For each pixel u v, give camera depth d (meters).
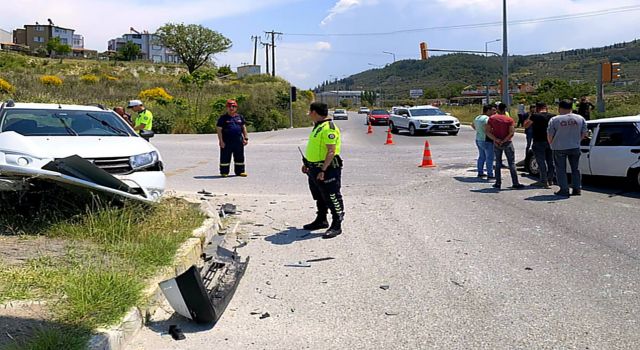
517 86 85.25
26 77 52.56
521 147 22.42
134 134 9.08
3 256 5.79
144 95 50.03
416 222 9.00
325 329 4.85
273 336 4.70
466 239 7.84
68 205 7.26
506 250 7.23
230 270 6.10
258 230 8.54
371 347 4.48
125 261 5.78
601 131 12.05
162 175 8.13
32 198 7.28
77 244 6.33
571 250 7.17
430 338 4.62
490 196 11.26
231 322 5.00
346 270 6.52
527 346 4.43
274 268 6.63
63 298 4.65
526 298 5.50
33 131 8.10
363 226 8.77
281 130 42.19
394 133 34.22
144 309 4.86
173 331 4.68
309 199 11.07
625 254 6.95
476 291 5.72
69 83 55.53
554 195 11.21
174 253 6.20
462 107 65.62
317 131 8.04
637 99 46.09
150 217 7.41
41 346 3.80
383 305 5.40
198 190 11.98
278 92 52.91
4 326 4.11
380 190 12.26
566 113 10.94
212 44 90.69
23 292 4.73
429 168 16.08
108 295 4.67
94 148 7.68
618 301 5.38
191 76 65.06
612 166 11.72
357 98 153.12
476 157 18.97
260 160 18.47
